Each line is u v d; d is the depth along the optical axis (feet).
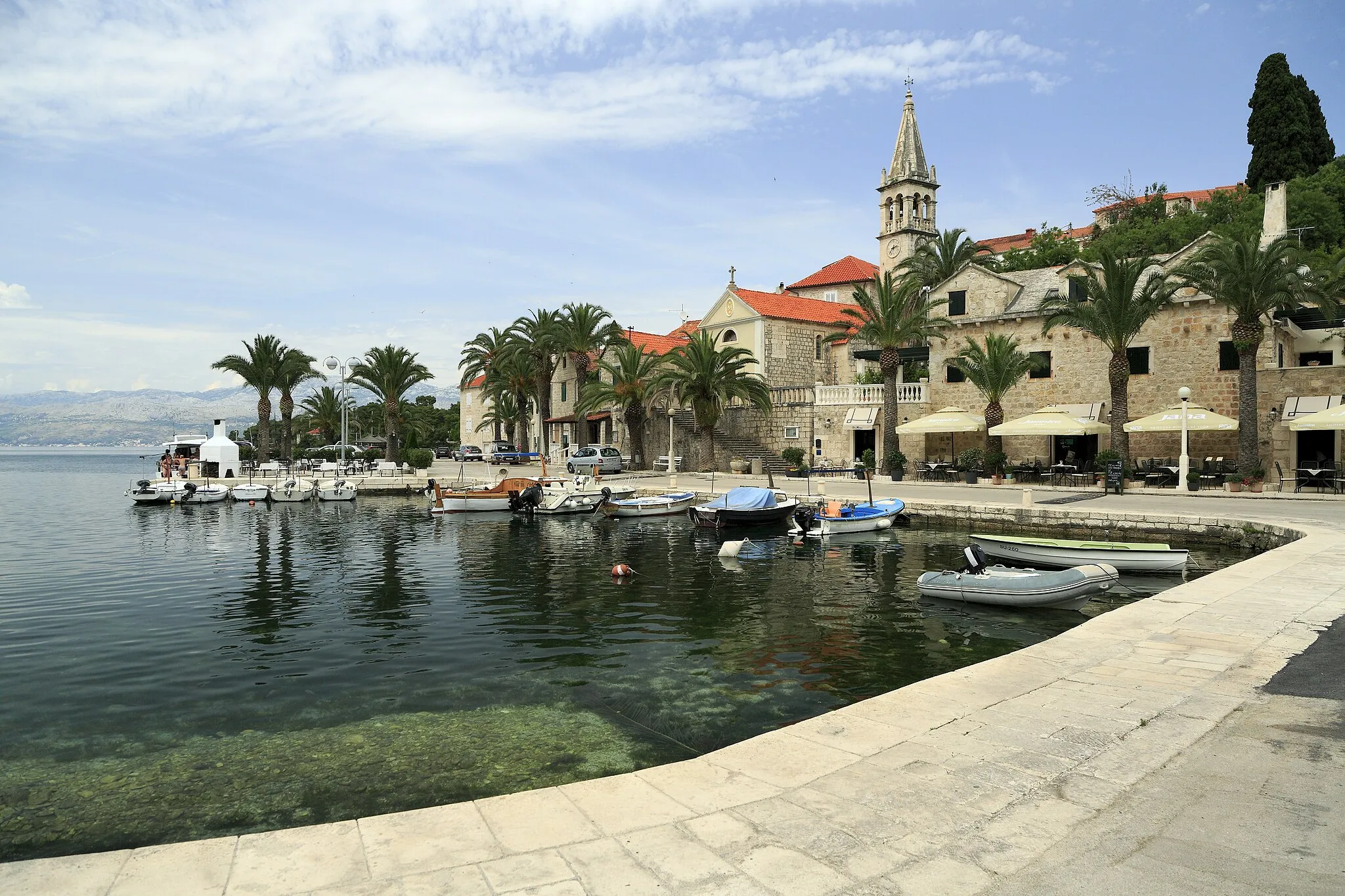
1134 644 30.86
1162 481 115.55
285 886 14.21
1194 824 15.79
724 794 17.97
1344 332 123.85
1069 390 136.36
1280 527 69.10
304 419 334.03
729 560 79.82
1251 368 104.22
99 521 126.41
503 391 240.94
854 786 18.24
